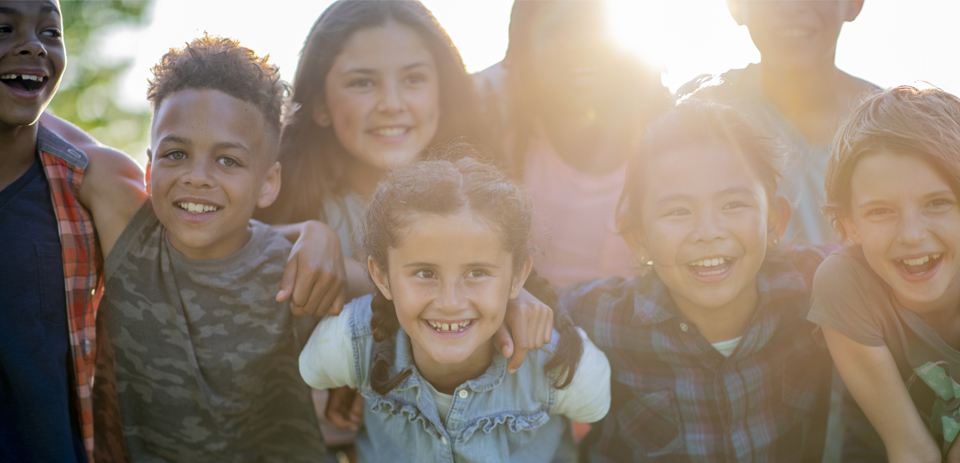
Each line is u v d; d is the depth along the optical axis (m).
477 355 1.94
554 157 2.94
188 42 2.10
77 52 10.14
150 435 2.20
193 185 1.89
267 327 2.12
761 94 2.81
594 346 2.10
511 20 2.89
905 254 1.71
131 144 10.73
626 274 2.84
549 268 2.86
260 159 2.04
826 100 2.80
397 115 2.63
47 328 1.98
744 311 2.05
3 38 1.83
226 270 2.07
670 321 2.09
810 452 2.15
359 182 2.80
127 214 2.11
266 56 2.16
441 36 2.75
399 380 1.91
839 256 1.91
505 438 1.99
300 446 2.30
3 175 1.97
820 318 1.88
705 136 1.97
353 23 2.61
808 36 2.64
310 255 2.09
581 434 2.56
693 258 1.92
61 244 2.02
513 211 1.80
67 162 2.05
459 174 1.80
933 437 1.87
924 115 1.72
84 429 2.11
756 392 2.06
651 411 2.13
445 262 1.72
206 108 1.92
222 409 2.14
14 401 1.94
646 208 2.03
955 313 1.82
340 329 2.04
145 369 2.14
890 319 1.86
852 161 1.79
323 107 2.74
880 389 1.84
